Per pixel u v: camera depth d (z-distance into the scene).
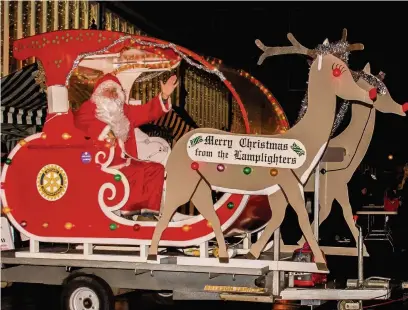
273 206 6.26
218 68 7.42
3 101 9.11
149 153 7.75
